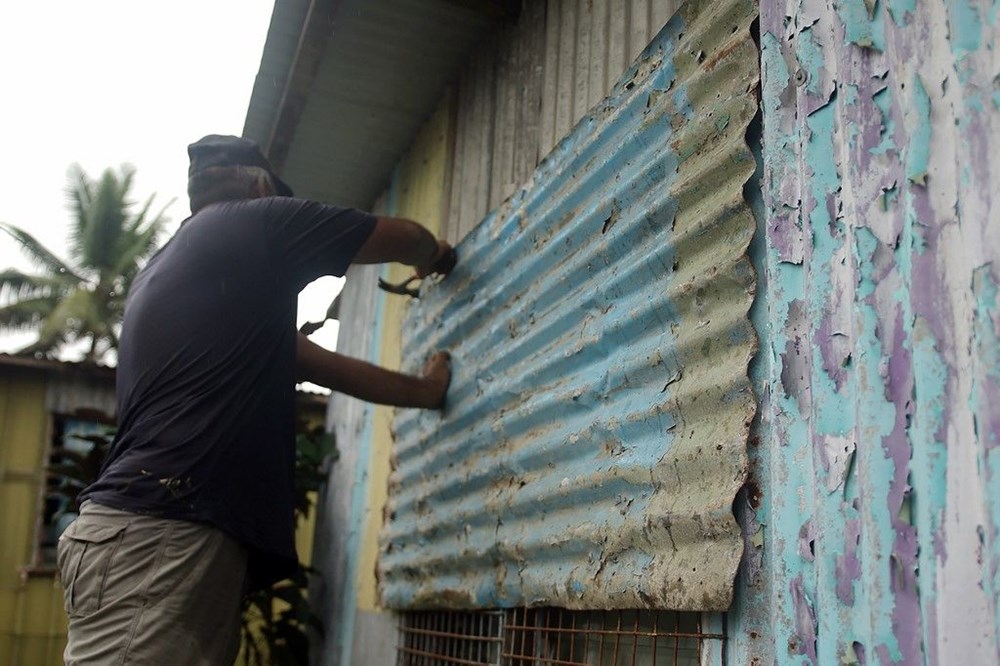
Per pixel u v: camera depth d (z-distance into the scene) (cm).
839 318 134
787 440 143
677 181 193
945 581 110
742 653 155
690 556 170
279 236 235
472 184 347
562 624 231
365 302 490
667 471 180
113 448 213
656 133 206
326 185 505
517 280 270
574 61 276
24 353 1906
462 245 320
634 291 206
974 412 108
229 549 203
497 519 260
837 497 130
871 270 128
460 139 372
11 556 1045
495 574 256
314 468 524
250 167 263
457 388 306
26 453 1071
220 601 200
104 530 194
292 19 355
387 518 365
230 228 228
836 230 137
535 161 293
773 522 145
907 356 120
